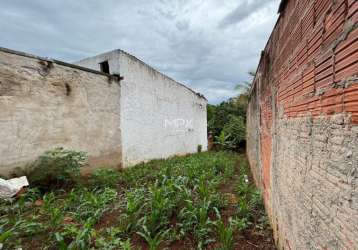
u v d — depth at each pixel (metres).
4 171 3.78
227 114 15.68
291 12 1.78
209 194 3.75
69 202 3.35
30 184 3.88
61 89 4.79
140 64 7.45
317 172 1.24
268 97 3.16
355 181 0.85
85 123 5.35
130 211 2.88
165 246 2.54
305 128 1.45
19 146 4.00
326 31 1.11
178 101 10.65
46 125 4.47
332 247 1.05
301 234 1.53
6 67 3.85
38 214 3.03
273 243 2.63
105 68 6.90
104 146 5.90
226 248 2.40
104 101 5.91
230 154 11.28
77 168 4.33
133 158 7.07
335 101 1.02
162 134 9.07
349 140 0.90
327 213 1.11
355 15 0.84
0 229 2.36
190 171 5.32
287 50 1.93
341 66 0.95
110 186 4.64
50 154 4.34
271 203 2.89
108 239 2.48
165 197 3.53
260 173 4.28
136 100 7.25
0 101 3.76
